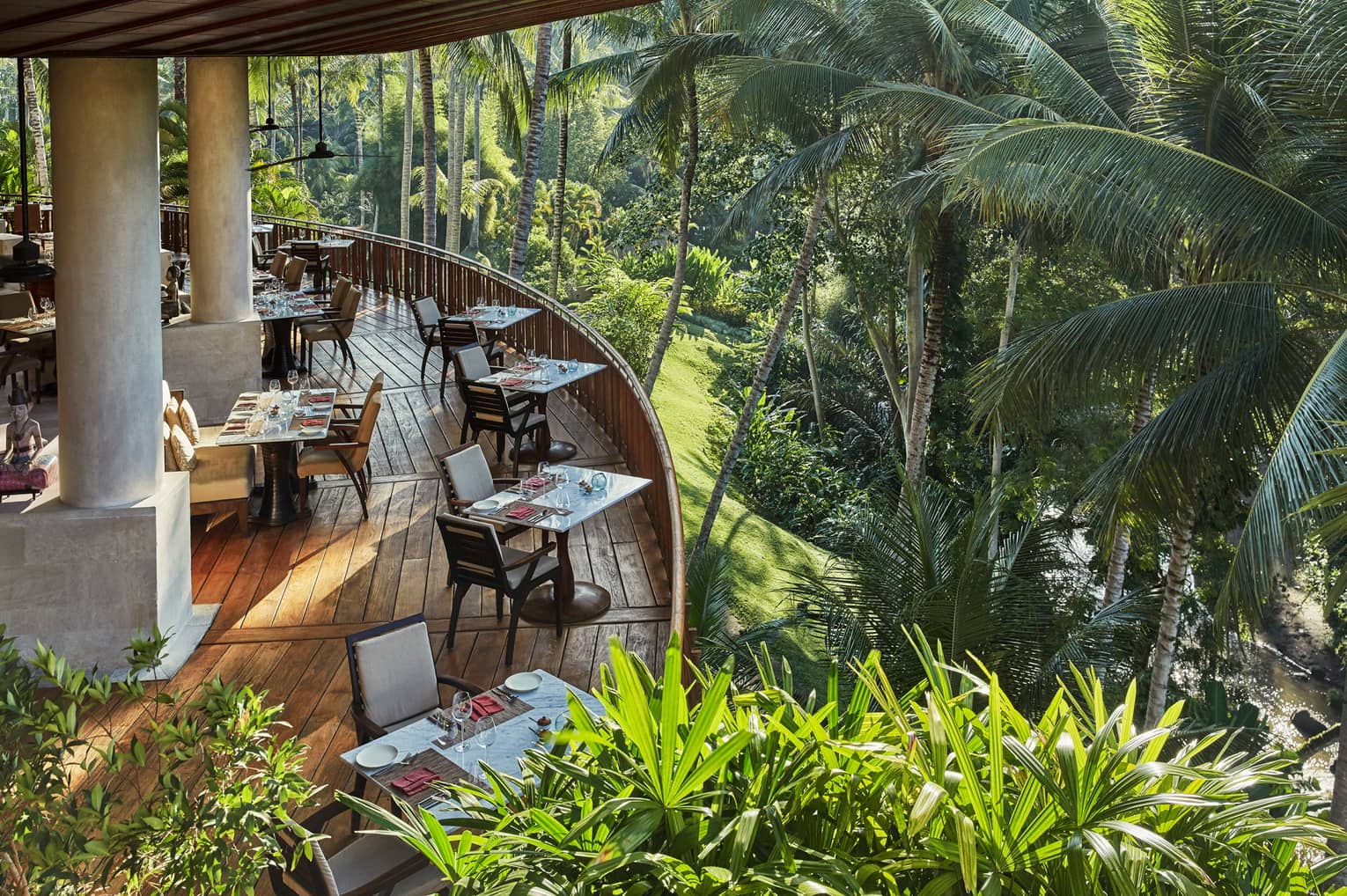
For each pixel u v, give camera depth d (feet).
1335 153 31.35
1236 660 56.29
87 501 22.93
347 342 49.98
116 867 12.38
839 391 85.66
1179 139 34.94
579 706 9.57
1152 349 31.78
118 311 22.61
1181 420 30.81
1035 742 9.36
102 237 22.18
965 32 49.90
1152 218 34.40
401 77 160.97
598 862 8.10
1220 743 42.83
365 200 162.71
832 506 75.46
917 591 33.76
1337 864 9.00
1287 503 26.86
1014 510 55.47
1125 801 8.33
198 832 11.56
